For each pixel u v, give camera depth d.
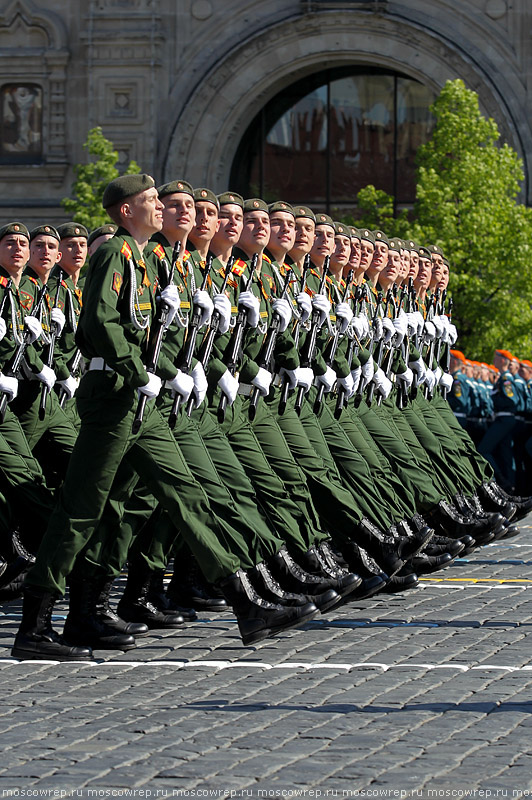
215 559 25.19
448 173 91.62
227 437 28.28
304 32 106.88
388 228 96.50
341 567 31.91
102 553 26.17
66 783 16.80
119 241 24.75
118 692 22.20
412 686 22.41
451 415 42.25
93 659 25.17
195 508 25.17
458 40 105.56
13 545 29.75
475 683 22.61
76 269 34.84
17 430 30.55
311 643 26.56
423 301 42.47
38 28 109.00
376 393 36.41
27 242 31.72
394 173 111.62
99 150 98.06
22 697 21.81
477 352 91.12
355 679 23.05
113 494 25.91
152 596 29.41
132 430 24.48
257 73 107.62
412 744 18.56
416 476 36.25
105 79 107.50
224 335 27.97
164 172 107.69
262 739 18.91
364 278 37.91
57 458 32.94
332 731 19.33
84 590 26.14
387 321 37.09
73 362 34.03
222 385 27.44
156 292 25.36
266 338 29.44
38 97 109.75
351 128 112.06
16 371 31.17
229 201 29.44
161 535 28.59
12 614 30.34
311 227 32.91
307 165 112.38
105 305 24.03
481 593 33.56
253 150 112.50
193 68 107.88
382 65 108.25
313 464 30.45
